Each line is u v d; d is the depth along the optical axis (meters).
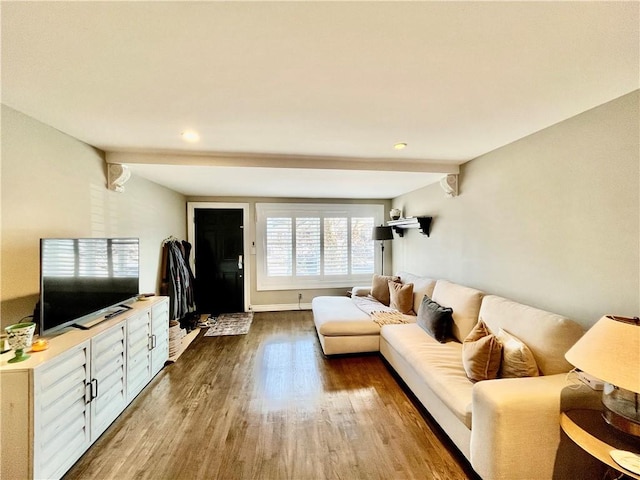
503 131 2.20
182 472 1.65
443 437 1.94
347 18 1.03
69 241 1.89
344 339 3.19
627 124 1.63
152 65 1.32
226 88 1.54
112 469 1.67
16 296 1.77
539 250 2.21
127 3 0.95
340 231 5.42
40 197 1.95
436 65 1.34
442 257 3.63
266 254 5.18
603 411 1.34
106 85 1.50
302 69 1.36
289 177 3.43
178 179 3.50
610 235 1.72
